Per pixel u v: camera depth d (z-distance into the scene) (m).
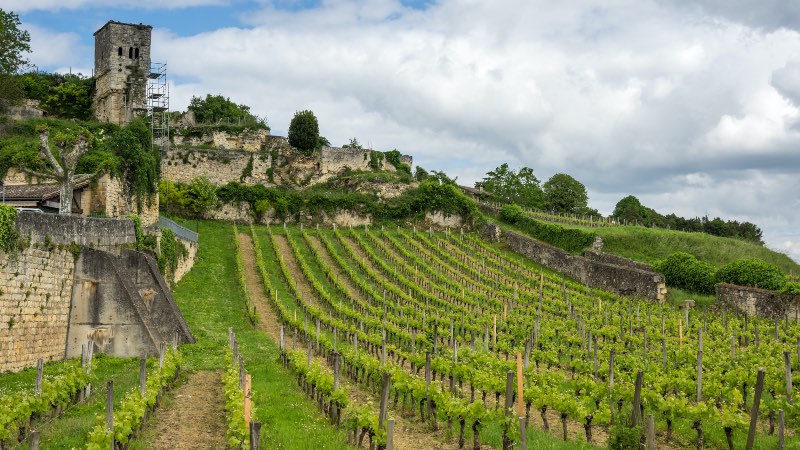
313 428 18.94
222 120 83.50
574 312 43.31
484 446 18.42
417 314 41.66
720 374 23.86
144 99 67.75
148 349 29.86
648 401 20.25
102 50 68.44
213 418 20.39
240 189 67.44
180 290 44.38
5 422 16.41
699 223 94.38
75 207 40.84
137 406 17.73
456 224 71.62
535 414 22.42
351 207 69.75
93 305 29.69
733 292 44.94
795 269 61.06
